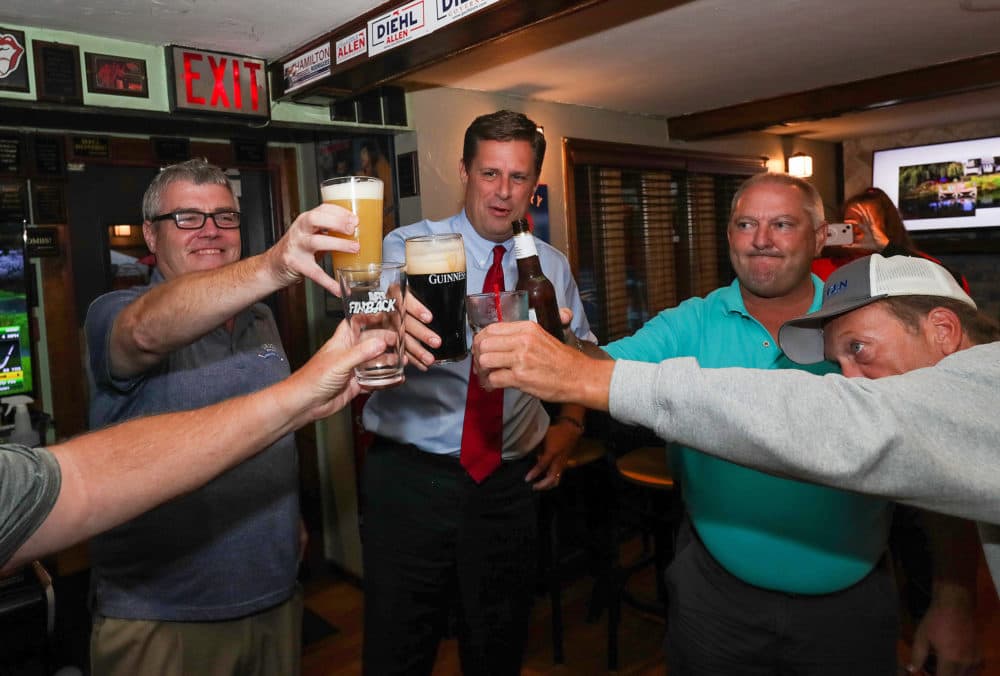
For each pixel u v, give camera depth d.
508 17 1.91
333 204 1.05
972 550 1.37
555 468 1.97
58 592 2.85
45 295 2.81
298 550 1.63
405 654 1.85
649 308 4.50
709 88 3.66
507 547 1.87
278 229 3.49
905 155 5.70
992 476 0.84
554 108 3.75
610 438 3.33
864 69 3.48
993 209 5.31
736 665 1.55
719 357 1.67
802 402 0.87
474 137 1.83
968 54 3.27
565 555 3.48
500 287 1.85
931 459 0.83
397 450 1.82
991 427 0.84
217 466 0.88
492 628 1.87
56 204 2.80
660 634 2.98
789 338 1.24
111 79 2.41
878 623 1.49
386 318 0.97
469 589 1.82
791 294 1.61
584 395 0.94
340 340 0.98
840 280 1.16
